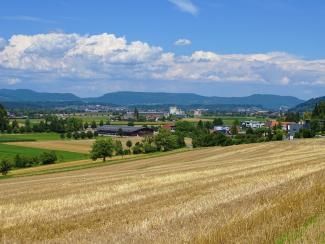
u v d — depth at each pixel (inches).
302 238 471.8
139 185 1123.3
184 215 642.2
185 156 3607.3
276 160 1897.1
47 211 772.0
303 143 3580.2
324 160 1612.9
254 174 1209.4
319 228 503.5
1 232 606.5
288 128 6825.8
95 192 1033.5
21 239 560.4
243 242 467.2
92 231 581.3
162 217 639.1
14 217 725.9
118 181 1322.6
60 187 1293.1
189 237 500.4
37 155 4704.7
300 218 560.4
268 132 5925.2
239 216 591.2
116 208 758.5
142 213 688.4
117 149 4776.1
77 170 3316.9
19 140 6648.6
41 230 607.5
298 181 946.1
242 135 5767.7
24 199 1007.0
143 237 521.0
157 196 880.3
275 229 507.5
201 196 837.2
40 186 1450.5
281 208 625.0
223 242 474.9
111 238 530.0
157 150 5251.0
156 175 1470.2
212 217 606.5
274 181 990.4
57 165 4170.8
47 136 7677.2
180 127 7815.0
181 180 1184.2
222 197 799.1
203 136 5615.2
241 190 878.4
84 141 6648.6
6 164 3604.8
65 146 5949.8
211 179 1155.9
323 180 913.5
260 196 767.7
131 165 3321.9
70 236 558.9
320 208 617.9
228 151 3599.9
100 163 3914.9
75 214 721.0
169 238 503.8
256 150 3398.1
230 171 1396.4
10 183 1985.7
